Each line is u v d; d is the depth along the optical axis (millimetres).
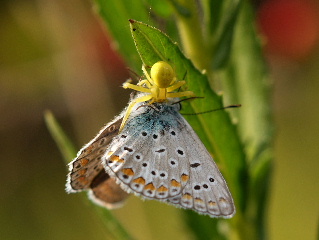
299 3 187
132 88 102
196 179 105
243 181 113
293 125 213
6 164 222
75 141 206
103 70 187
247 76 126
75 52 187
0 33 197
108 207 113
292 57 194
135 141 105
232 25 114
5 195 221
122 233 123
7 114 209
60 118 208
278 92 205
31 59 198
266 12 189
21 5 197
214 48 114
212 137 111
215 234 124
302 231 204
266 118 124
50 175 223
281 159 214
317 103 207
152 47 100
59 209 219
